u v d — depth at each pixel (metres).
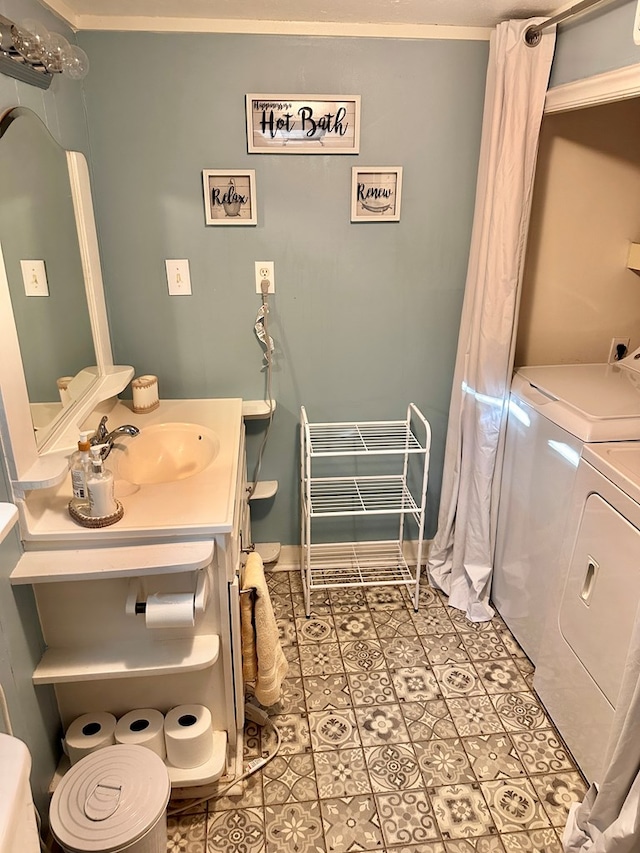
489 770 1.73
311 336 2.28
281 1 1.70
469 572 2.34
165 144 1.98
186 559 1.39
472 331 2.14
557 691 1.83
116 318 2.17
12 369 1.28
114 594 1.48
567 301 2.30
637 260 2.21
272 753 1.77
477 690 2.00
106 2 1.71
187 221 2.08
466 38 1.96
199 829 1.57
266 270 2.16
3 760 0.81
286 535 2.59
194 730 1.55
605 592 1.57
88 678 1.45
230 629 1.57
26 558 1.39
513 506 2.17
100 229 2.05
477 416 2.18
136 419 2.06
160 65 1.90
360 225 2.14
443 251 2.21
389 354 2.34
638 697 1.24
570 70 1.80
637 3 1.46
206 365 2.28
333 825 1.58
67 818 1.31
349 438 2.43
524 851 1.52
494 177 1.95
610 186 2.16
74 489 1.43
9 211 1.29
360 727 1.86
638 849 1.30
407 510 2.30
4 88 1.28
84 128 1.92
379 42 1.94
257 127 1.98
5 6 1.32
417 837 1.55
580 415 1.75
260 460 2.44
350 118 2.01
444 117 2.04
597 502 1.61
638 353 2.29
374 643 2.21
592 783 1.55
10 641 1.32
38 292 1.47
